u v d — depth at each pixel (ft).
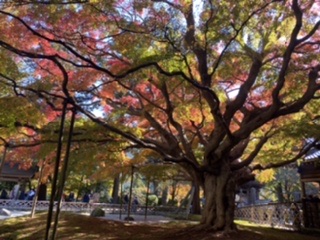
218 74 30.94
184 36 24.53
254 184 83.71
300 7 24.62
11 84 23.79
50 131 28.12
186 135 42.96
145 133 40.11
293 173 88.02
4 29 24.80
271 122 38.73
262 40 27.91
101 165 43.62
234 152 35.37
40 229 33.53
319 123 33.73
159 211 78.74
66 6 24.04
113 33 25.91
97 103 33.68
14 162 60.70
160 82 29.12
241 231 31.30
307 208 42.65
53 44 27.20
